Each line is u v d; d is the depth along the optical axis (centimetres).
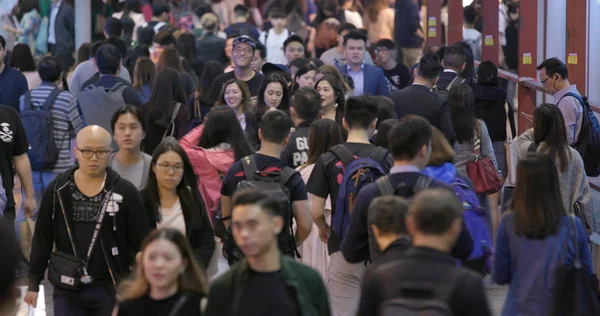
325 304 1281
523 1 3356
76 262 1619
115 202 1627
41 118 2475
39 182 2494
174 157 1688
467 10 4950
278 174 1789
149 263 1300
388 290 1159
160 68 3338
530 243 1541
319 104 2147
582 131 2517
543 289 1533
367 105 1784
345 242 1580
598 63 3472
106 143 1616
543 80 2575
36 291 1662
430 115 2327
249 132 2467
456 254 1521
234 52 2820
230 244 1789
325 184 1784
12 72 2614
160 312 1319
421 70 2364
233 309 1249
